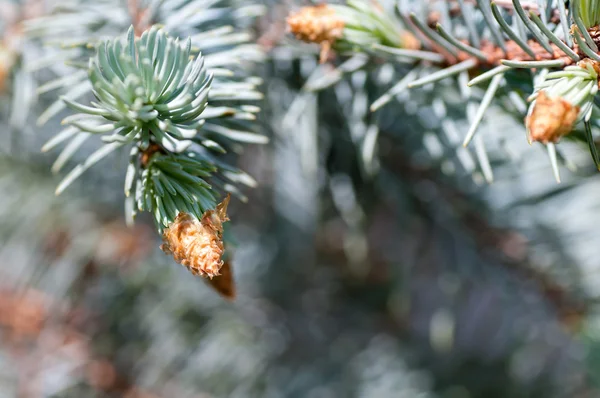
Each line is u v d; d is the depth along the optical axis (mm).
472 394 384
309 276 383
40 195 356
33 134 331
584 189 298
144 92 202
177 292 370
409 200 303
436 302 395
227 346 375
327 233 356
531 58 217
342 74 251
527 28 217
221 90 222
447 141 272
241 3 258
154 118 205
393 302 364
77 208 359
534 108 202
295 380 389
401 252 331
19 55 268
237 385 371
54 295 350
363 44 234
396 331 405
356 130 271
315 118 272
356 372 393
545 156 287
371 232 334
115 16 248
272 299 389
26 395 333
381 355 398
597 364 307
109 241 358
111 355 354
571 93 202
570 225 299
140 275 365
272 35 258
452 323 354
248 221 352
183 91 203
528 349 383
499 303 365
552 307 316
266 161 316
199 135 228
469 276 313
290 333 398
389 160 298
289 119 266
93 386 348
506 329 383
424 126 271
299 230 354
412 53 232
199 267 199
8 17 270
